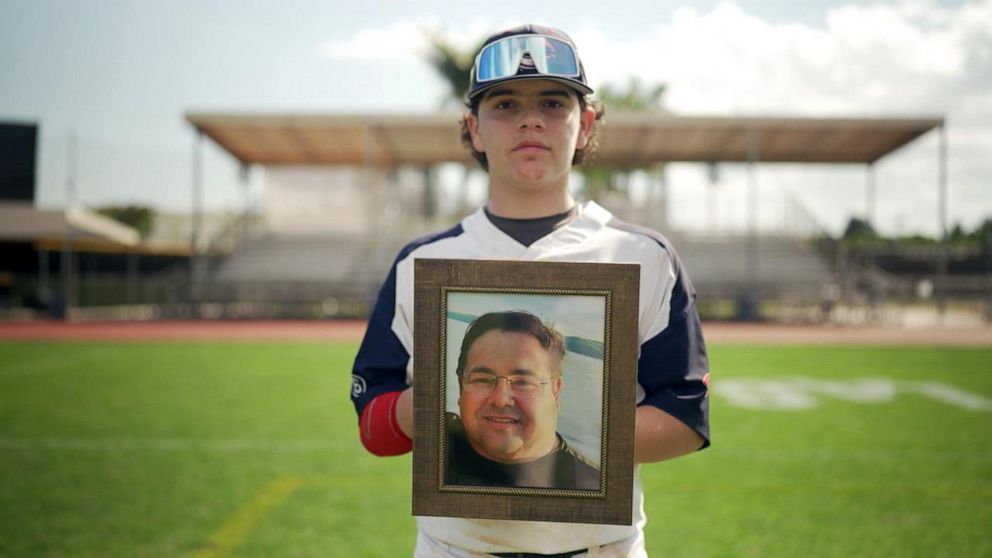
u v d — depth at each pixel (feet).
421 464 4.63
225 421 21.91
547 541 4.97
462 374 4.60
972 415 23.29
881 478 16.21
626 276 4.48
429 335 4.61
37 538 12.42
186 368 33.81
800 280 69.77
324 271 73.67
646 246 5.23
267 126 60.70
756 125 58.80
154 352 40.29
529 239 5.25
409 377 5.53
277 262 75.15
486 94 5.10
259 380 30.22
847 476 16.38
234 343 45.57
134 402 25.05
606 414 4.51
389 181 80.33
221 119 59.26
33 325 58.03
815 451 18.58
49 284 71.36
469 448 4.59
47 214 62.95
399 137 64.80
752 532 12.94
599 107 6.13
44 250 68.39
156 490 15.10
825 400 25.98
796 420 22.45
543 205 5.33
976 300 72.08
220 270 73.92
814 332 54.19
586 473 4.54
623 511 4.50
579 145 5.70
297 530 12.83
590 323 4.54
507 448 4.57
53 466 16.93
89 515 13.58
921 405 24.97
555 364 4.55
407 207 84.07
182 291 66.69
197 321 63.67
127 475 16.20
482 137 5.26
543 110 5.03
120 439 19.58
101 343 44.96
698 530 13.04
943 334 52.54
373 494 14.90
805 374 32.45
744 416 23.07
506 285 4.55
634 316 4.49
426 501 4.62
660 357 5.03
